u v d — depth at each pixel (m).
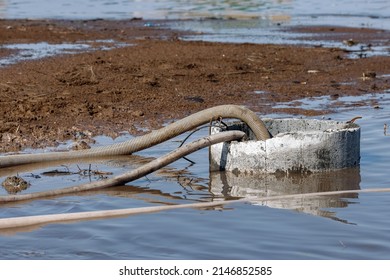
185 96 54.25
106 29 96.19
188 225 29.88
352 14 118.56
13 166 38.94
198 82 59.19
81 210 32.16
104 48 75.50
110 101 52.22
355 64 68.75
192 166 38.88
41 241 28.56
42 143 42.81
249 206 32.22
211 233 28.98
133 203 33.03
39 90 54.66
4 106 49.94
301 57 71.81
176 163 39.44
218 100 53.53
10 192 34.81
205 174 37.47
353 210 31.48
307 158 36.94
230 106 39.19
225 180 36.34
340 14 119.00
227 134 37.47
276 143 36.84
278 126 40.22
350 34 92.50
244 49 75.44
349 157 37.81
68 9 129.38
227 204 32.53
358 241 28.00
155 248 27.70
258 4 139.12
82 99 52.44
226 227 29.59
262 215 31.00
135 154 41.19
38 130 44.94
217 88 57.34
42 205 32.81
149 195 34.22
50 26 98.12
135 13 123.00
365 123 47.22
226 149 37.69
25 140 43.06
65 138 43.91
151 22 108.19
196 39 87.00
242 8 132.25
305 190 34.50
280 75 63.06
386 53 75.94
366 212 31.20
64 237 28.92
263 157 37.00
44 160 39.59
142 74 60.94
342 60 70.81
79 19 110.88
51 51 72.94
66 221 30.53
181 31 96.19
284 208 31.88
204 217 30.78
